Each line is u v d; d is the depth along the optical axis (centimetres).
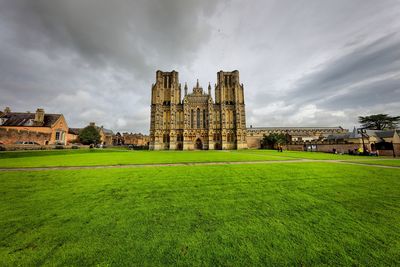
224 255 379
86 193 788
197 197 742
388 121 6981
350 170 1395
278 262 357
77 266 344
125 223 510
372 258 366
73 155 3055
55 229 473
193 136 7500
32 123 5875
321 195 762
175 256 374
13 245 402
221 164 1841
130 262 356
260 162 2042
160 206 641
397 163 1947
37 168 1516
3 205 637
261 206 643
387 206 635
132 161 2112
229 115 7675
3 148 3691
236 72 7838
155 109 7512
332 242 421
